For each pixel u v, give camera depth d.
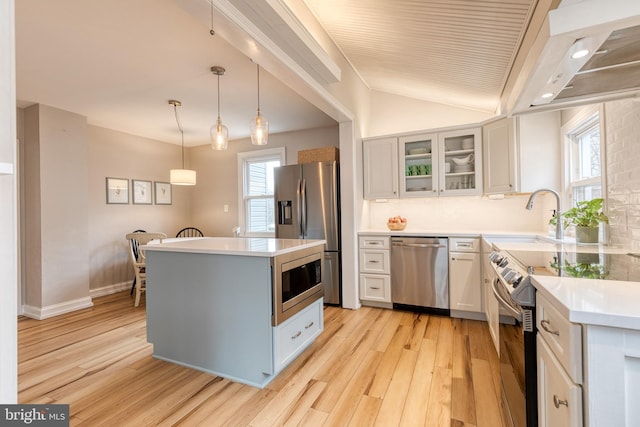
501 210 3.57
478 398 1.82
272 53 1.96
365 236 3.58
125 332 2.98
